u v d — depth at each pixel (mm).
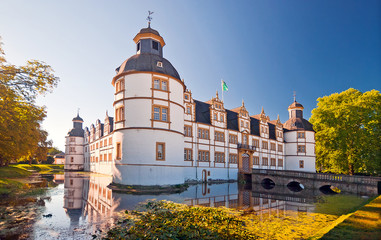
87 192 21891
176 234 9281
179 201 17609
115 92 29531
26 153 34000
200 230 9758
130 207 14797
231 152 42750
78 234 9500
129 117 26828
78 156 72188
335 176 30422
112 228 10289
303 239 9414
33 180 32594
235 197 21156
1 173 33750
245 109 47062
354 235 7621
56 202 16344
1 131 19969
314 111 47781
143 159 25672
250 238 9391
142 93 26984
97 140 57406
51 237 9102
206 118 41000
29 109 19703
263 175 38812
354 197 23516
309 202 19531
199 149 37500
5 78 16688
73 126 74562
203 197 20312
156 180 25781
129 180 25453
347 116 40781
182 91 31156
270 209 15820
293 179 34938
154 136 26469
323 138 46469
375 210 12336
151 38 30719
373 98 40000
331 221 12578
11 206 14469
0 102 17125
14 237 9000
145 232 9625
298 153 55906
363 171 43812
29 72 17344
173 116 28641
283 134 59188
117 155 27359
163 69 28797
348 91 44594
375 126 39406
